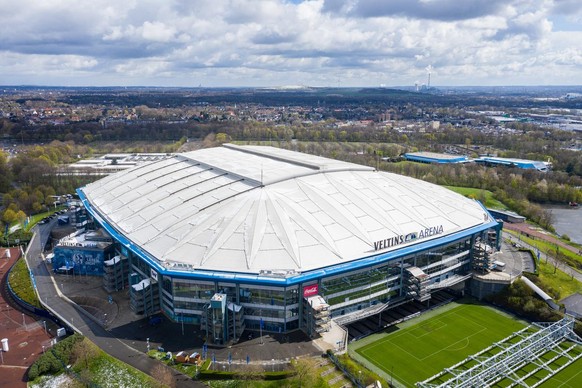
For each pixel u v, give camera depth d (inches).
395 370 4286.4
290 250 4845.0
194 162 7751.0
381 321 5231.3
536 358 4478.3
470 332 5004.9
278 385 3873.0
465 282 5969.5
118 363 4178.2
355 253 4992.6
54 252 6107.3
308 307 4530.0
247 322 4712.1
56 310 5152.6
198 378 3978.8
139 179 7436.0
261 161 7509.8
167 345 4448.8
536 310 5275.6
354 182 6451.8
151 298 4980.3
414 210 6028.5
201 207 5654.5
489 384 4055.1
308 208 5570.9
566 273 6378.0
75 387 3887.8
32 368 4089.6
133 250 5162.4
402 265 5305.1
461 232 5846.5
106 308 5182.1
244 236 5017.2
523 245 7322.8
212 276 4527.6
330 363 4170.8
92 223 7175.2
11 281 5925.2
